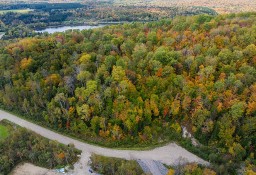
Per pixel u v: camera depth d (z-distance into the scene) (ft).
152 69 510.17
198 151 441.27
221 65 490.49
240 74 460.55
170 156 444.14
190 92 465.88
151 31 631.15
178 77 482.69
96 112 481.87
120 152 457.27
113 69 501.97
